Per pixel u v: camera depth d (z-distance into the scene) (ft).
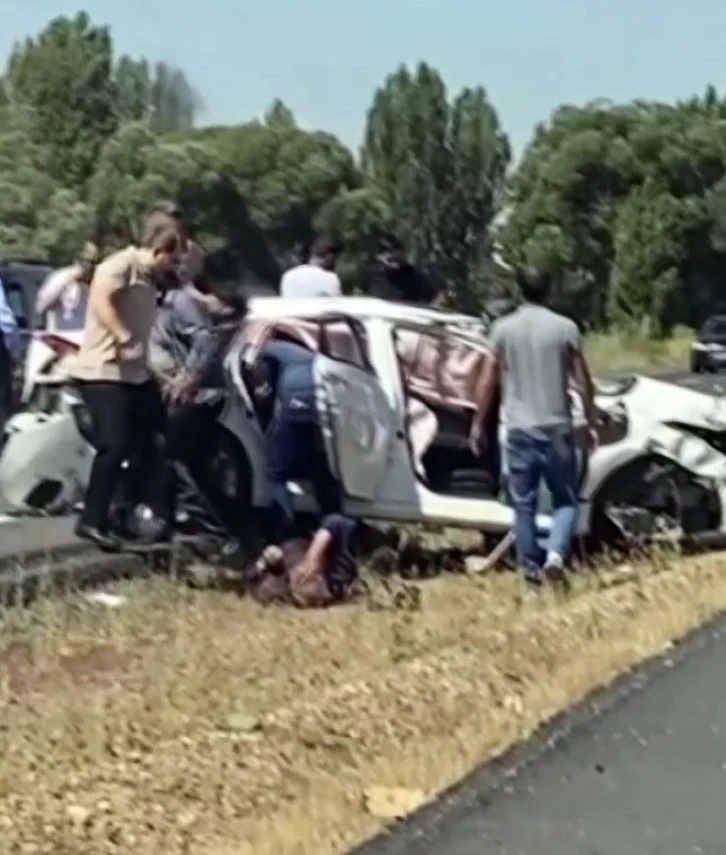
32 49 250.37
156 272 42.78
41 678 33.63
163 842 24.08
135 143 202.08
